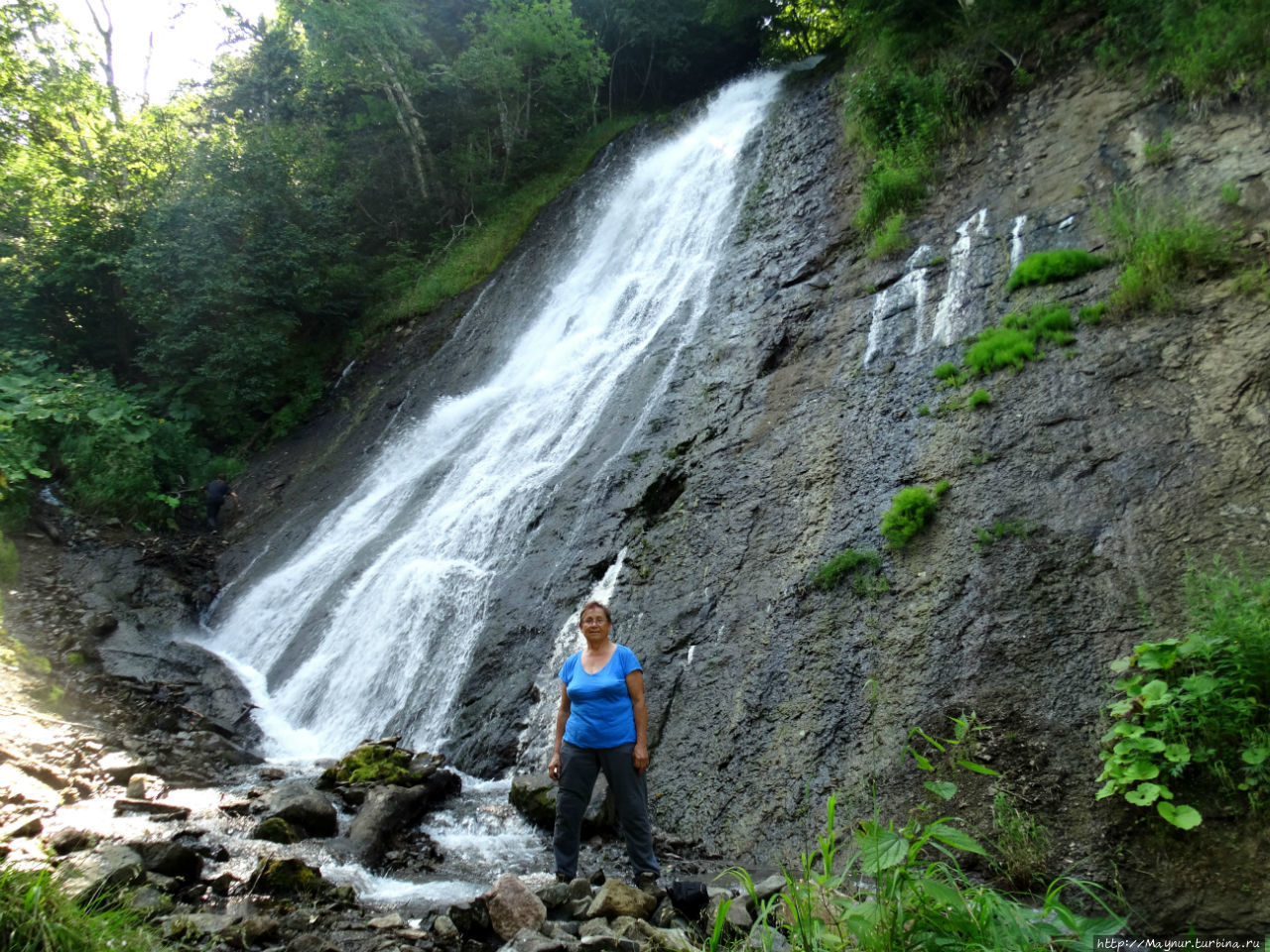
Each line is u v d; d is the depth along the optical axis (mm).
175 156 21812
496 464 12125
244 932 3820
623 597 8055
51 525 13617
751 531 7777
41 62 21609
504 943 3924
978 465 6746
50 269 20203
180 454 17125
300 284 19547
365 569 11602
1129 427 6184
